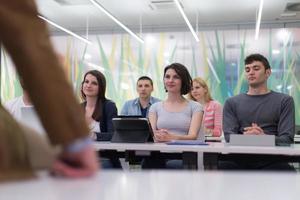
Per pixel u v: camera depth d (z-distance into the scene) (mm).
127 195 391
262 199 377
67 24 7078
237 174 542
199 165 1966
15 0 510
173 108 2648
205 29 7004
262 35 6797
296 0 5609
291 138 2465
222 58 6898
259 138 2104
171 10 6199
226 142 2414
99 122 2738
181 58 7055
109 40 7359
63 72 541
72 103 537
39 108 519
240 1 5773
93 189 422
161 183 465
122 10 6234
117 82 7262
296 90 6570
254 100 2693
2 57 559
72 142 523
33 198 368
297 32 6699
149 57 7188
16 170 501
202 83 4168
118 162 2268
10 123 538
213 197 383
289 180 492
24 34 510
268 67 2729
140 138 2223
